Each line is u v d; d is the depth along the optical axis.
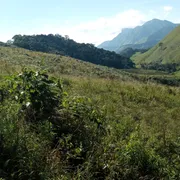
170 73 177.25
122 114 7.52
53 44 147.75
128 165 4.45
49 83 5.81
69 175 3.93
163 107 9.13
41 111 5.35
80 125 5.32
